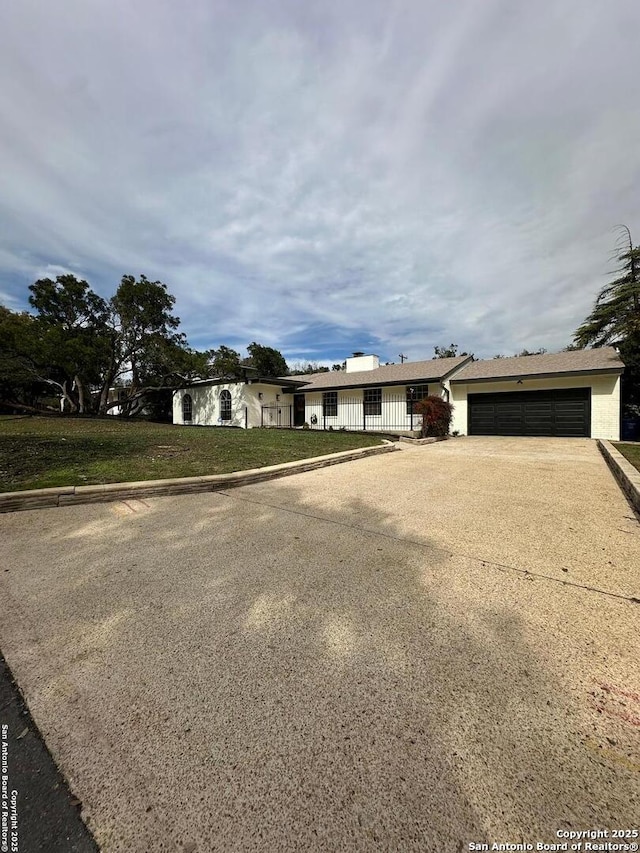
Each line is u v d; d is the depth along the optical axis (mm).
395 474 6359
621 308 15789
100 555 3037
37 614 2184
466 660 1722
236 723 1402
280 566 2791
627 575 2543
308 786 1169
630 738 1305
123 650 1848
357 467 7121
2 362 16109
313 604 2244
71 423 14938
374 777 1189
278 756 1268
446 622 2031
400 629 1976
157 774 1222
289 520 3887
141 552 3094
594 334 17094
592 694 1503
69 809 1122
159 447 8219
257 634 1960
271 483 5688
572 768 1201
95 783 1197
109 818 1096
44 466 5914
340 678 1626
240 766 1237
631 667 1657
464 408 15344
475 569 2676
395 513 4074
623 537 3250
